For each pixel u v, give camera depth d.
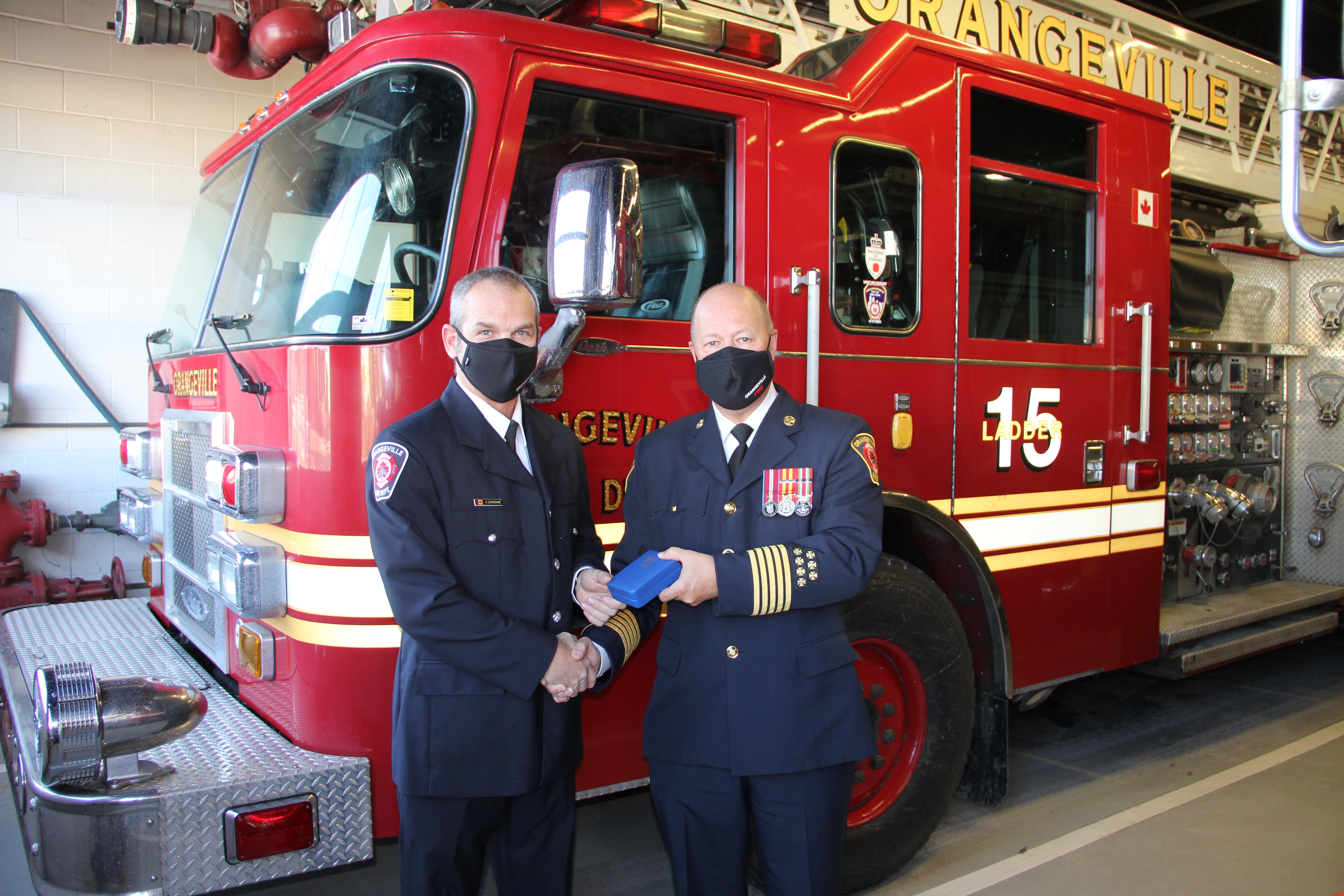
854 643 2.57
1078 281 3.28
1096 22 4.81
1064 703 4.48
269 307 2.41
